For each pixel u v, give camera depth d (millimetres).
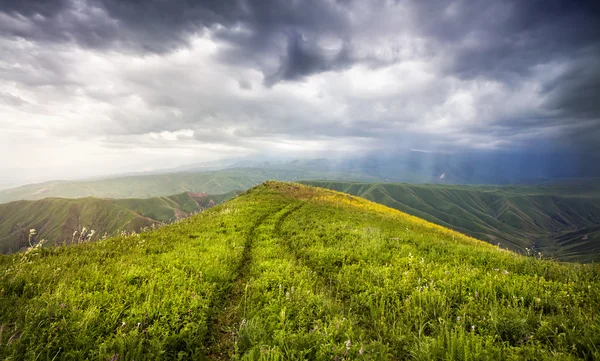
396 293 7262
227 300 7484
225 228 15742
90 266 8258
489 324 5348
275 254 11320
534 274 8305
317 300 6750
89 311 5508
